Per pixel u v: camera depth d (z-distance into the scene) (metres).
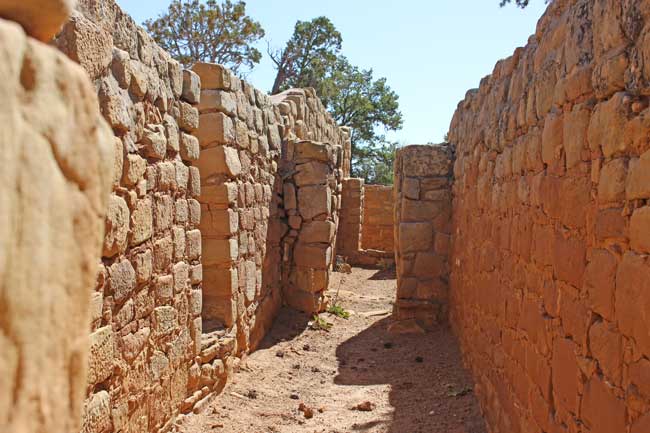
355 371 6.67
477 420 5.03
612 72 2.54
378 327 8.52
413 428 4.96
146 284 4.00
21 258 0.83
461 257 7.10
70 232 0.94
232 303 6.02
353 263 14.80
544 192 3.52
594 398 2.62
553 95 3.43
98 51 3.13
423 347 7.45
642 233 2.20
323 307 8.95
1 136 0.78
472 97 6.61
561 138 3.24
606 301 2.54
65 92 0.93
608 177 2.55
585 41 2.95
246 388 5.88
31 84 0.86
